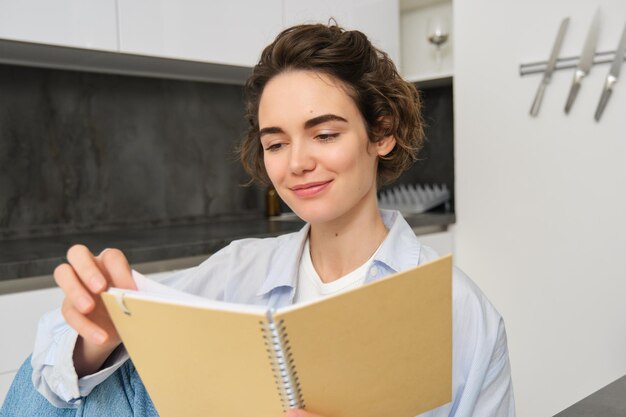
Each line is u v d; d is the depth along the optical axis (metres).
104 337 0.64
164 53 1.97
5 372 1.54
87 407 0.77
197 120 2.53
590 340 2.12
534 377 2.29
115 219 2.31
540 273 2.24
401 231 0.91
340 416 0.60
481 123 2.37
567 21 2.11
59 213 2.18
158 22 1.95
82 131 2.22
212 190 2.59
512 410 0.86
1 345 1.54
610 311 2.06
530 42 2.21
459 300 0.82
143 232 2.22
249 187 2.71
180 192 2.49
